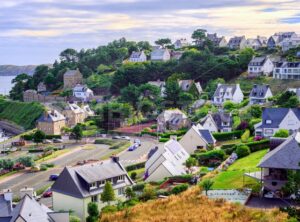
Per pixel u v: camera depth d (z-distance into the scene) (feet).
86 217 246.88
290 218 174.70
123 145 493.77
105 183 256.52
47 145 524.93
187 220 196.34
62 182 257.75
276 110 420.36
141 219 207.00
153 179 309.22
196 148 403.13
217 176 265.75
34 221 200.23
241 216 192.85
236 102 612.29
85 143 527.40
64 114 644.69
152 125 601.21
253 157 329.11
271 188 220.43
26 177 369.09
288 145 225.97
